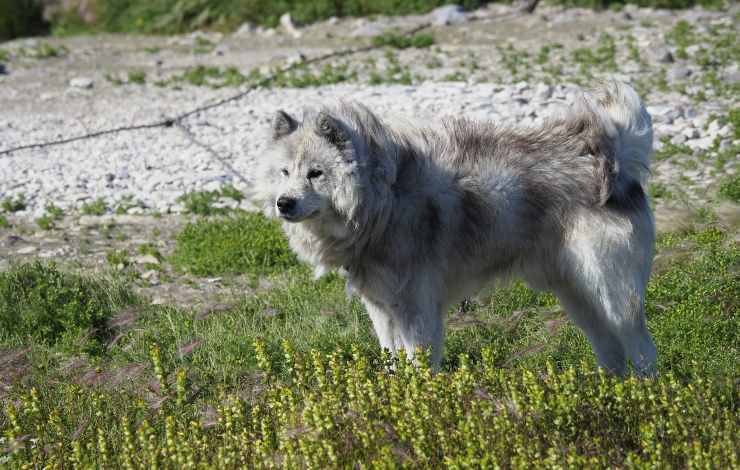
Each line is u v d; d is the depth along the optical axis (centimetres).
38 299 2456
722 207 2956
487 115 4241
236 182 3850
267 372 1761
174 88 5544
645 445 1398
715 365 1914
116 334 2414
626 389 1545
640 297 1886
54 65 6338
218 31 7050
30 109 5303
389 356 1716
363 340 2231
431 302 1855
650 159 1969
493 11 6531
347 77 5294
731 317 2167
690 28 5462
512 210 1866
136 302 2614
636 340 1897
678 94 4356
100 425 1730
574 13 6206
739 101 4178
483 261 1900
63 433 1691
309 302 2516
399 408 1480
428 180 1852
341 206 1786
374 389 1566
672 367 1908
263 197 1897
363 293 1905
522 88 4644
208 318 2447
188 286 2809
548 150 1898
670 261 2481
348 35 6412
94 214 3578
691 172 3469
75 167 4191
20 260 3050
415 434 1447
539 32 5894
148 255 3055
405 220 1825
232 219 3281
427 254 1838
